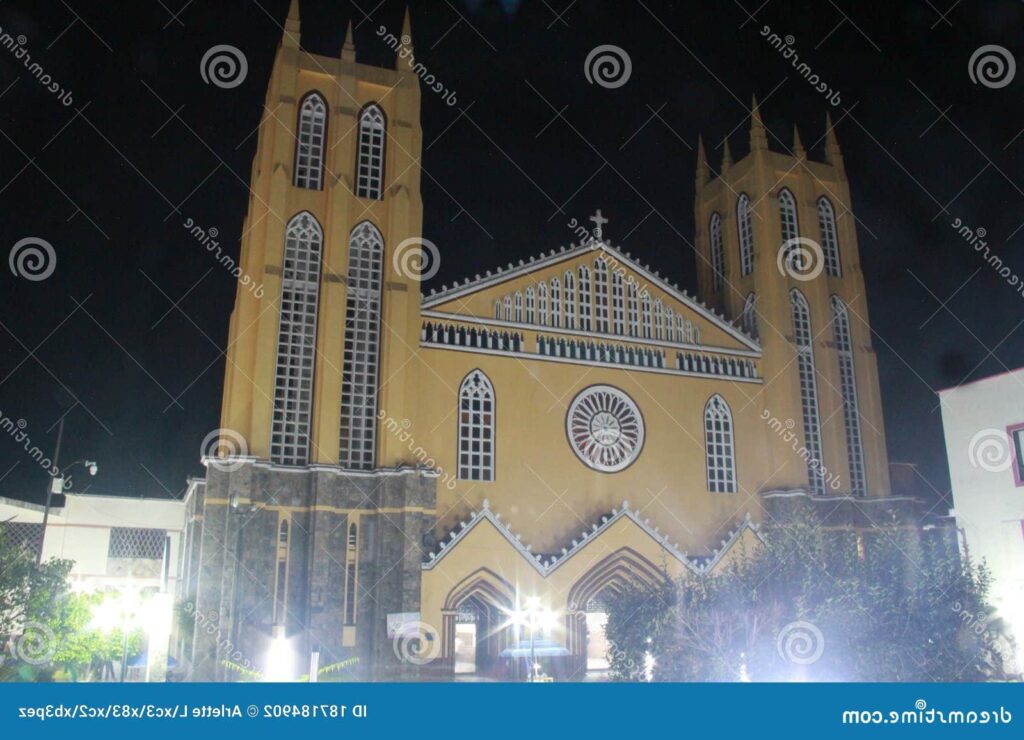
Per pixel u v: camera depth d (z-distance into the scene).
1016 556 60.62
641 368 75.62
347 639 60.75
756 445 77.94
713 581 44.81
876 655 38.44
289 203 68.81
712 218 94.19
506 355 71.62
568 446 71.38
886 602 39.69
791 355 80.00
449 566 62.44
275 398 64.94
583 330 74.81
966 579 40.94
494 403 70.25
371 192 71.50
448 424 68.44
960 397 65.75
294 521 62.34
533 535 68.25
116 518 80.81
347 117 71.31
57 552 78.19
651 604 46.59
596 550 65.56
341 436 65.56
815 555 43.84
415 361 67.94
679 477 74.12
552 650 61.66
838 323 86.31
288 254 68.06
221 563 59.00
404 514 62.75
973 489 63.94
